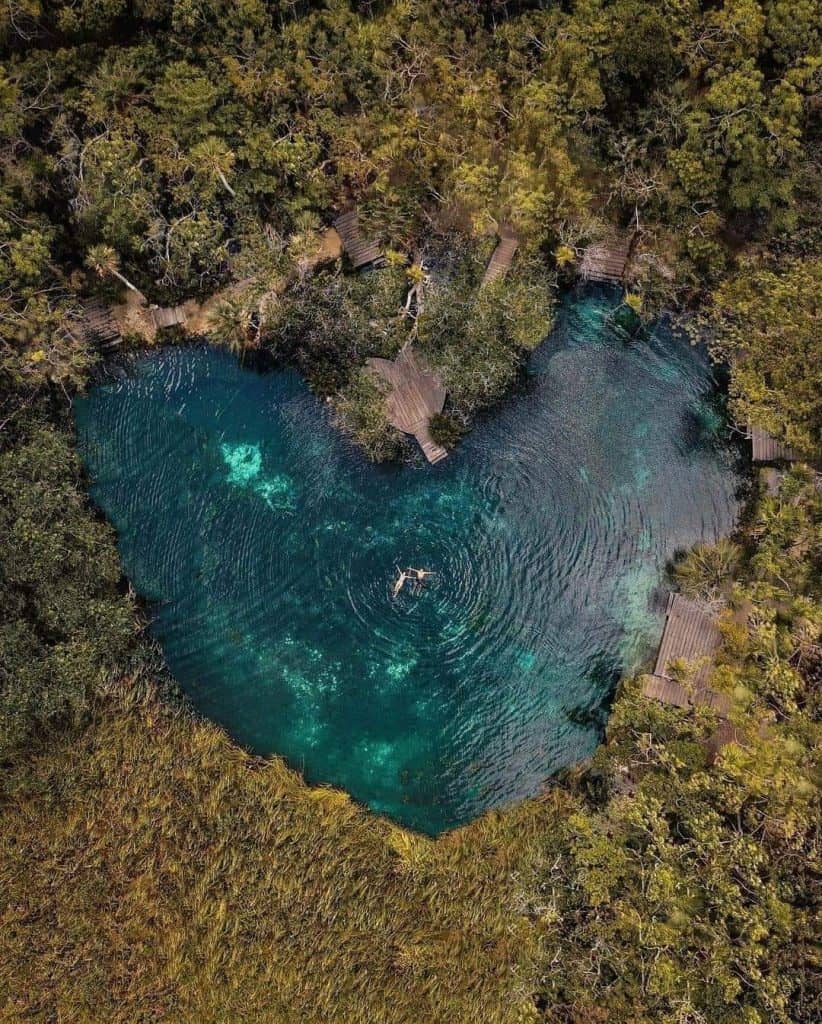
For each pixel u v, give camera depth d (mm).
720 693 29141
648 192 29750
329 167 31031
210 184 30125
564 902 28938
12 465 30469
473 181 29422
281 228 31516
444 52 29938
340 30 29844
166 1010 30359
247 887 30828
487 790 32062
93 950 30609
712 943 25391
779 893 25547
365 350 31859
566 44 28359
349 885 30828
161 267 31406
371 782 32250
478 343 30969
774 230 29875
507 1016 29516
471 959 30219
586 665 32594
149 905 30766
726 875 25812
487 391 31812
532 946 29250
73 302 30906
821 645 27438
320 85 29578
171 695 32125
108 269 31078
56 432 31734
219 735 31844
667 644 31234
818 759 25422
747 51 28109
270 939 30609
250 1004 30312
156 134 29562
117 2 28734
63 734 31031
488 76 29609
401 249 31641
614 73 28641
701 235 29922
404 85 29797
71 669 29859
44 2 28734
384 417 31828
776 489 31594
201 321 32469
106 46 29906
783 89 27672
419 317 31094
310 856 31000
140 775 31281
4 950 30469
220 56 29734
